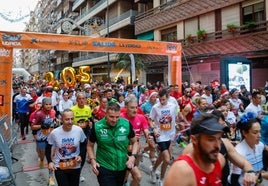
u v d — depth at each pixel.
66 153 4.68
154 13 31.42
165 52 14.59
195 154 2.12
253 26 19.25
